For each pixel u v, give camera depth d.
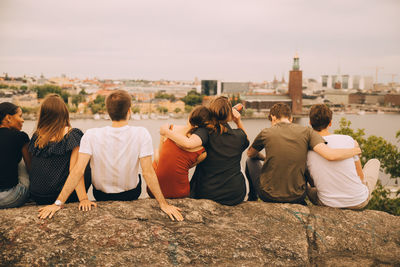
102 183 4.30
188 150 4.57
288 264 3.53
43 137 4.15
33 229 3.50
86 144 4.07
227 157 4.70
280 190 4.77
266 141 4.86
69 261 3.21
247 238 3.79
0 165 4.32
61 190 4.27
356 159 4.88
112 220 3.73
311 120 5.02
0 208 4.37
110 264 3.22
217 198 4.69
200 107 4.77
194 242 3.61
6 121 4.54
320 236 4.03
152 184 4.17
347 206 4.74
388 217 4.54
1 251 3.25
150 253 3.39
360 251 3.91
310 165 4.85
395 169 11.75
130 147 4.18
